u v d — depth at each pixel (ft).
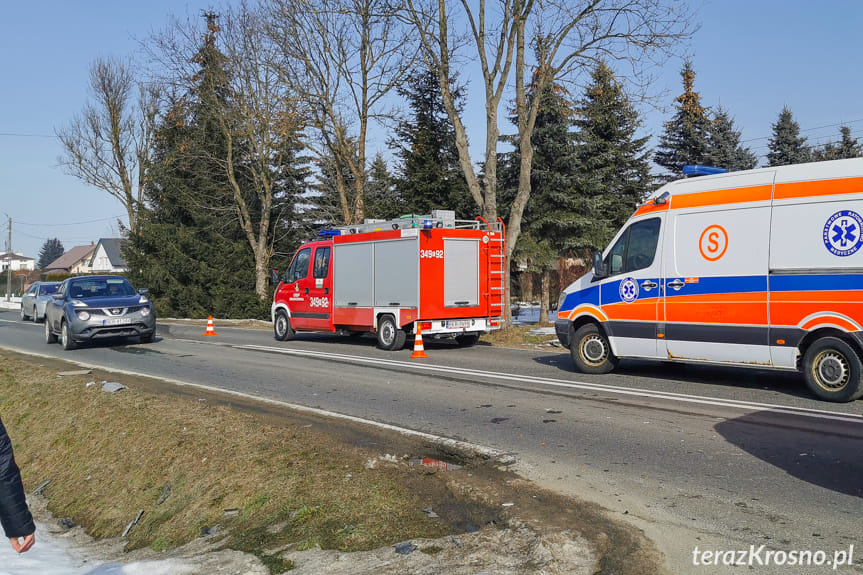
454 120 66.23
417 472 20.03
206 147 118.73
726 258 31.14
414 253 49.78
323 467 20.70
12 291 258.37
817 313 28.22
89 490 25.52
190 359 49.06
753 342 30.25
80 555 20.21
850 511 16.29
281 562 15.34
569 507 17.12
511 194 88.07
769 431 23.76
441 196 94.84
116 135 140.05
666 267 33.42
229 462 22.57
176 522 20.52
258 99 102.06
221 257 120.16
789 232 29.09
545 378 36.63
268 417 28.07
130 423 28.68
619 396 30.91
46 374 41.45
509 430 25.22
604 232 89.04
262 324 92.43
